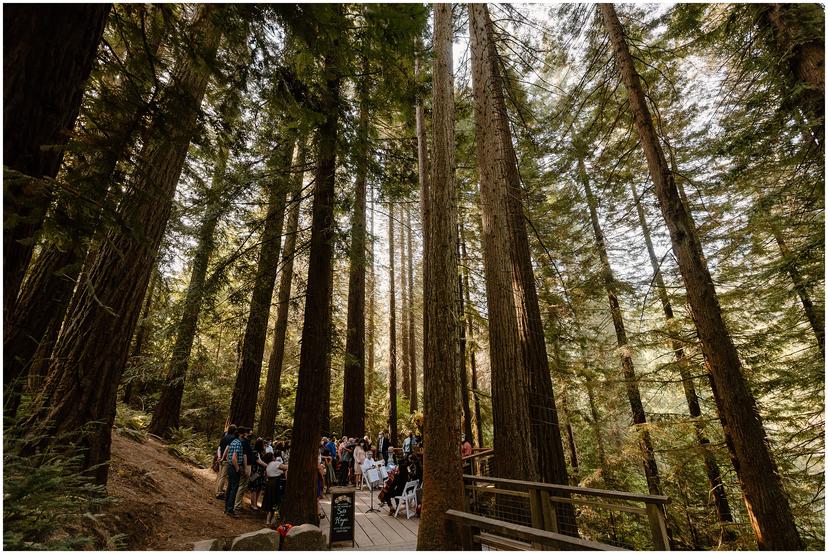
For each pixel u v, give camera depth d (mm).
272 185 7961
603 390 10422
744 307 8523
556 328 11000
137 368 8891
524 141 8688
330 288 7223
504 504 5223
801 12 5344
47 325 4340
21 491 2215
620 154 8742
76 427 3963
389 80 4043
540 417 6320
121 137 2600
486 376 16016
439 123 5266
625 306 12047
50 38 1926
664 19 7125
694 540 9688
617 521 10602
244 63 3256
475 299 13031
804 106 5426
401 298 22484
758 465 4973
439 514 3812
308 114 3582
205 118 3281
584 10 7781
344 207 7590
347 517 5727
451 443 4105
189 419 13758
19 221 1819
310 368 6547
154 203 4598
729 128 5945
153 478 6297
